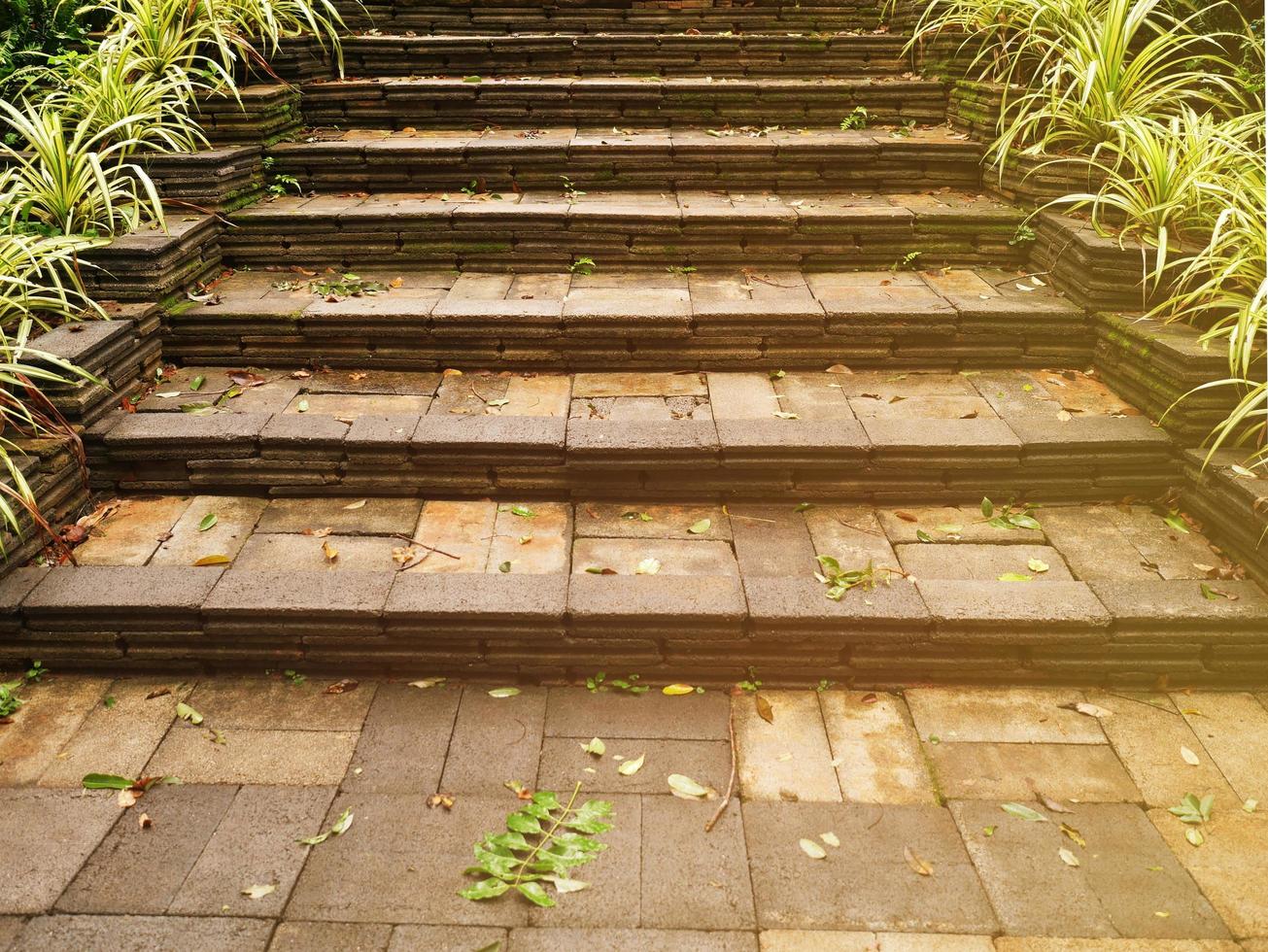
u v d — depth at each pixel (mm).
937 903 2066
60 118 4098
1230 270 3152
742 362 3654
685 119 4883
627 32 5406
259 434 3148
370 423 3219
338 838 2209
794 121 4891
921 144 4441
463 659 2707
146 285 3557
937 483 3176
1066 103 4141
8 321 3371
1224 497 2877
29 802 2293
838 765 2439
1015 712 2625
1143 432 3156
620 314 3570
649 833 2232
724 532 3047
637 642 2689
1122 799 2332
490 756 2455
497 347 3645
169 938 1976
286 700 2650
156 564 2846
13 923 2004
